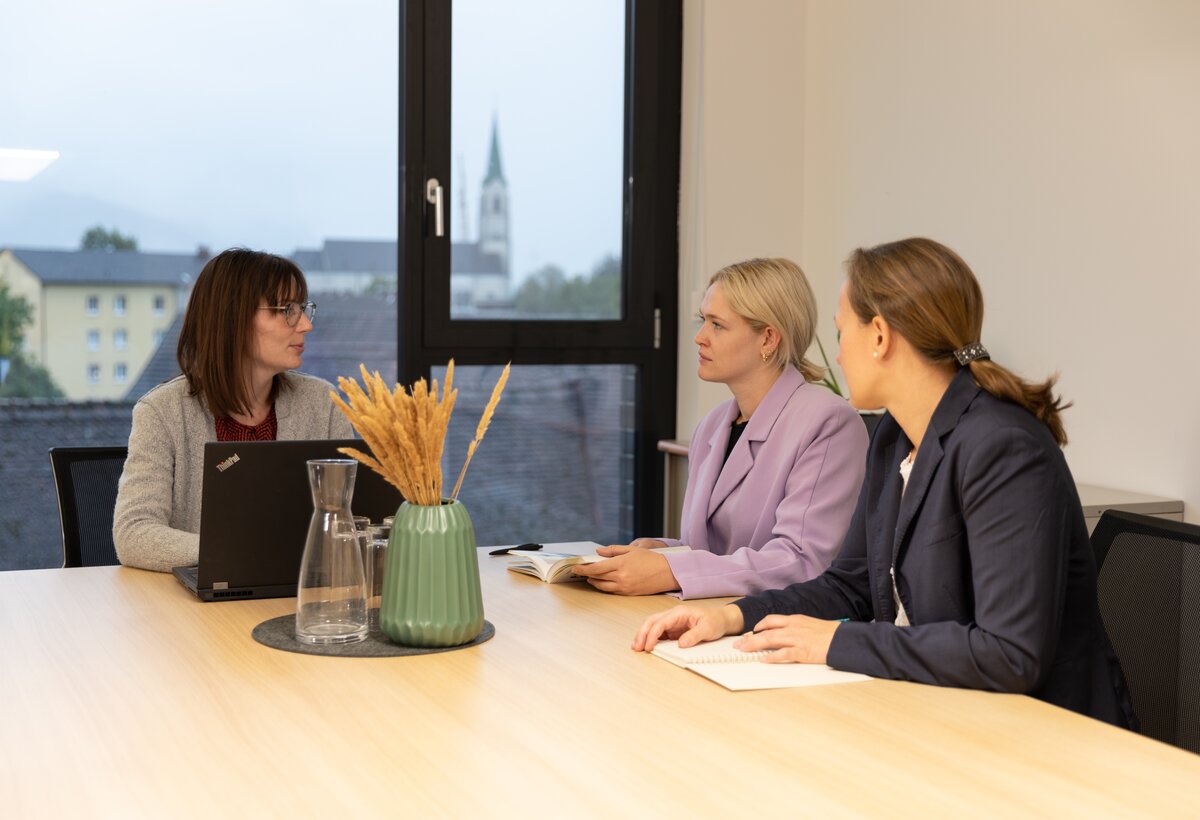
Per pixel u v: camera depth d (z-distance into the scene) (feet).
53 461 8.75
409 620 5.89
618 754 4.47
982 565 5.45
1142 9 9.96
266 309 8.45
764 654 5.72
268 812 3.92
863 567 6.69
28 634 6.12
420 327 13.24
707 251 13.82
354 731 4.70
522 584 7.50
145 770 4.28
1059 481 5.49
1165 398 9.89
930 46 12.17
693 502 8.61
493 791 4.09
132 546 7.66
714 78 13.70
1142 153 10.00
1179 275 9.73
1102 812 3.97
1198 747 5.78
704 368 8.45
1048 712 5.04
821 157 13.84
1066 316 10.75
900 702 5.14
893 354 5.96
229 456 6.84
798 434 7.95
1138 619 6.13
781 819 3.88
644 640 5.95
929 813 3.94
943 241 12.07
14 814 3.91
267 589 6.96
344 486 5.98
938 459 5.82
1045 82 10.88
